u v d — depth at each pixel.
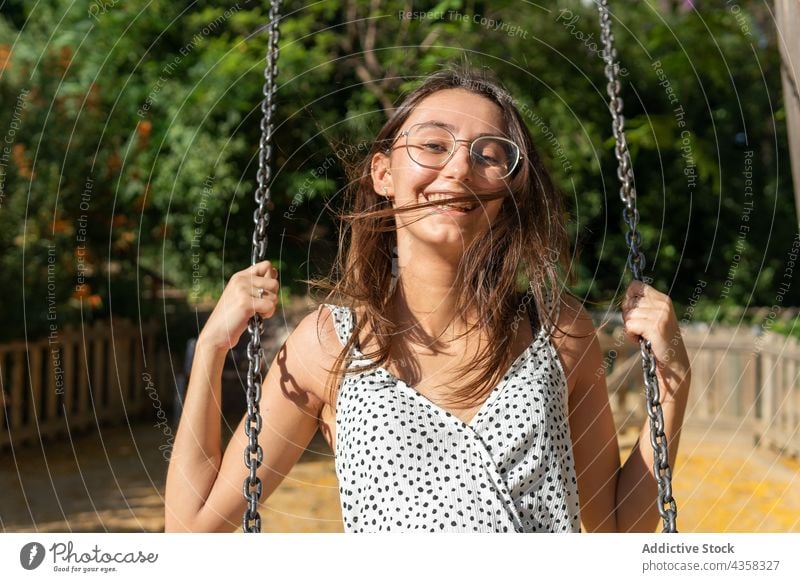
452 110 1.52
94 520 4.73
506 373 1.51
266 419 1.59
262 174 1.72
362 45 5.82
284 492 4.99
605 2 1.83
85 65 6.44
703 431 6.80
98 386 6.79
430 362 1.52
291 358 1.60
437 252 1.52
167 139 6.23
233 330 1.56
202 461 1.58
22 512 4.86
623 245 7.26
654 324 1.58
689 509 4.91
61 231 6.45
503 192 1.51
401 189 1.52
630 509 1.62
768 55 7.08
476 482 1.43
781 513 4.80
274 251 5.95
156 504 5.03
